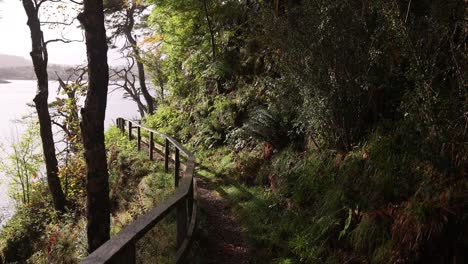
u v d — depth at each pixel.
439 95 4.39
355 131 6.18
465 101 4.07
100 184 7.45
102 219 7.50
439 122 4.34
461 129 4.20
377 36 5.23
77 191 16.58
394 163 5.01
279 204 6.72
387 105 5.97
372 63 5.69
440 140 4.35
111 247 2.90
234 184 8.98
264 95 10.86
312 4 6.18
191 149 13.38
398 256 4.15
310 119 6.75
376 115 6.04
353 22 5.68
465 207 3.90
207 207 7.84
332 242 5.10
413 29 4.68
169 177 10.50
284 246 5.46
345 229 4.89
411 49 4.57
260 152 9.40
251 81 12.17
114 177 14.11
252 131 8.72
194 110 15.66
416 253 4.04
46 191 18.52
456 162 4.26
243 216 6.93
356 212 4.93
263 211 6.77
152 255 5.80
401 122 5.35
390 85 5.84
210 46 14.30
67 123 18.94
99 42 7.26
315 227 5.35
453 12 4.39
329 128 6.48
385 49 5.34
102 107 7.43
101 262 2.62
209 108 13.83
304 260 5.04
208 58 14.20
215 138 12.54
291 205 6.38
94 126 7.36
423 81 4.45
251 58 12.39
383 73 5.85
